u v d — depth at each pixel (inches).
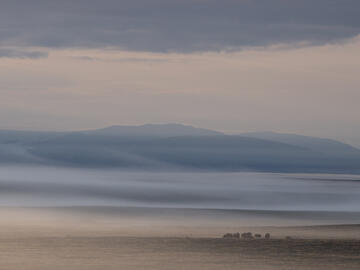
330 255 5610.2
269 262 5073.8
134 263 4889.3
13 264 4736.7
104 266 4687.5
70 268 4557.1
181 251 5782.5
